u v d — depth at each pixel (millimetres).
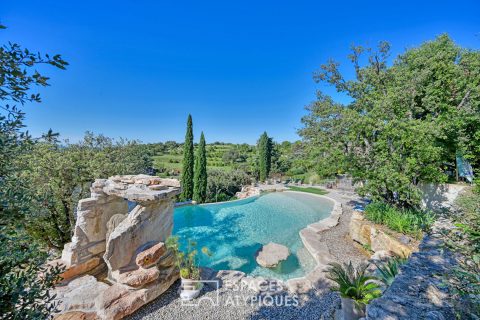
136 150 18297
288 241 11602
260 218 15586
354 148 11625
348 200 20250
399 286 3682
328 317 5426
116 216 7309
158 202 6961
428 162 10906
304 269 8703
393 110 10484
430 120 11742
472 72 11961
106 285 6148
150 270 6020
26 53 1825
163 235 7082
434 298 3326
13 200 1960
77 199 11609
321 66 13938
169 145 57375
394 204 10984
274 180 32594
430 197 13266
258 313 5695
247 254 10133
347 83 13312
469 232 3068
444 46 13383
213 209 17812
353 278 5020
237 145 61062
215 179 25609
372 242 9234
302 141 14797
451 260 4562
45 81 1982
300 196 22734
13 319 1885
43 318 2066
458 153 12773
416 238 8133
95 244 7320
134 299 5496
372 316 3016
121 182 7492
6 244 1990
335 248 10156
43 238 10609
